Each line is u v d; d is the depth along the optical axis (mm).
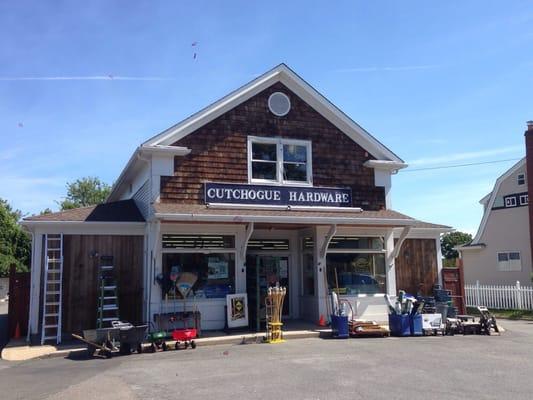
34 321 13836
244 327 14562
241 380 8344
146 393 7578
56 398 7453
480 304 23797
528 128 24766
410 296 15938
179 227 14445
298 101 16422
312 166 16203
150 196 14391
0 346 13336
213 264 14672
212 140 15148
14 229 42375
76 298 14094
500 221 28234
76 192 52188
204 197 14711
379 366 9484
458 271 17938
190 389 7773
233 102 15539
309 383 8062
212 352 11500
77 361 10867
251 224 14172
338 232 16188
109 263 14445
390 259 16453
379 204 16891
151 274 14023
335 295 14711
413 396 7211
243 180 15289
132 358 10992
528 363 9805
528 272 26516
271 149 15922
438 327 14414
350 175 16656
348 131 16859
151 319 13758
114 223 14586
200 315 13906
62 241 14156
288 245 16875
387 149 17156
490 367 9391
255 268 15000
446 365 9586
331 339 13430
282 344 12602
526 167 24734
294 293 16719
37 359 11359
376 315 16031
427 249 18188
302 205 15758
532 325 17578
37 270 13992
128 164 16047
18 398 7520
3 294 40438
